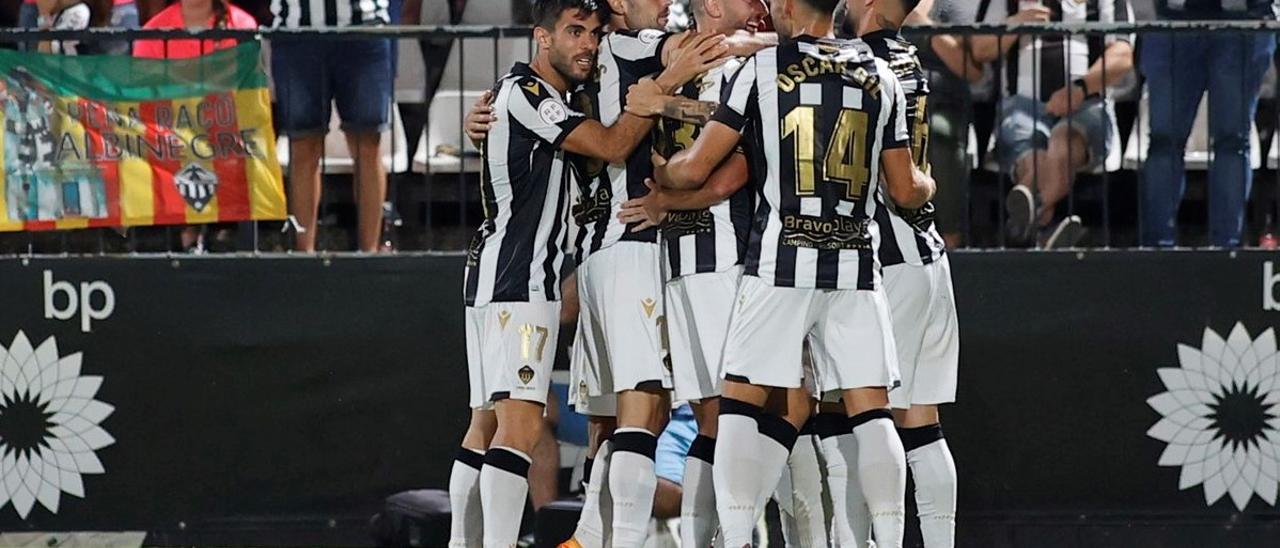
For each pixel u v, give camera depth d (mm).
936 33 27453
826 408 22688
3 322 27984
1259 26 27344
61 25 32312
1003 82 29734
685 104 21891
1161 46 28672
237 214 27766
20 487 28094
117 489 28125
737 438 21188
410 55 32312
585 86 23078
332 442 28156
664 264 22641
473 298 23125
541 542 27406
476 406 23281
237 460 28156
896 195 21719
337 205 31719
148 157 27688
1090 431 28125
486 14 31969
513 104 22469
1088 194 31547
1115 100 31031
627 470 22328
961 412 28109
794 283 21031
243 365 28094
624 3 22891
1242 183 28641
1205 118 32000
